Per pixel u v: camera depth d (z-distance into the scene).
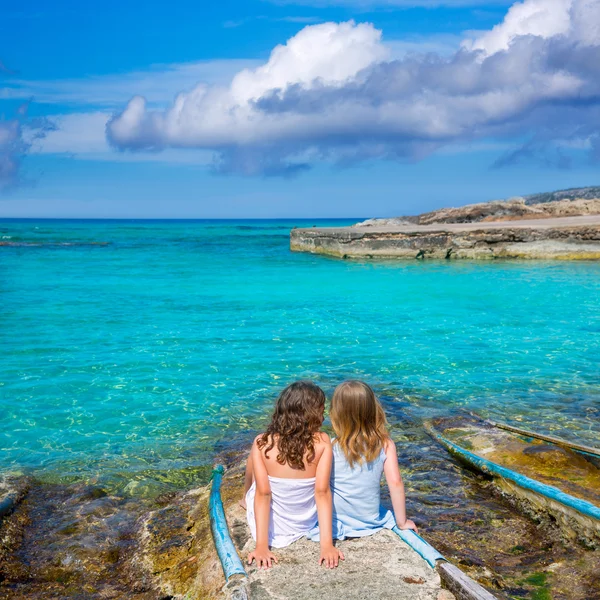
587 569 3.67
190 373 8.75
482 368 8.96
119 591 3.70
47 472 5.49
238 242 51.03
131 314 13.58
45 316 13.19
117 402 7.47
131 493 5.09
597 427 6.52
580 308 14.02
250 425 6.73
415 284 18.73
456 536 4.18
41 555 4.11
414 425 6.60
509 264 24.09
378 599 2.87
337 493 3.47
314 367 9.08
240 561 3.20
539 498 4.49
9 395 7.68
